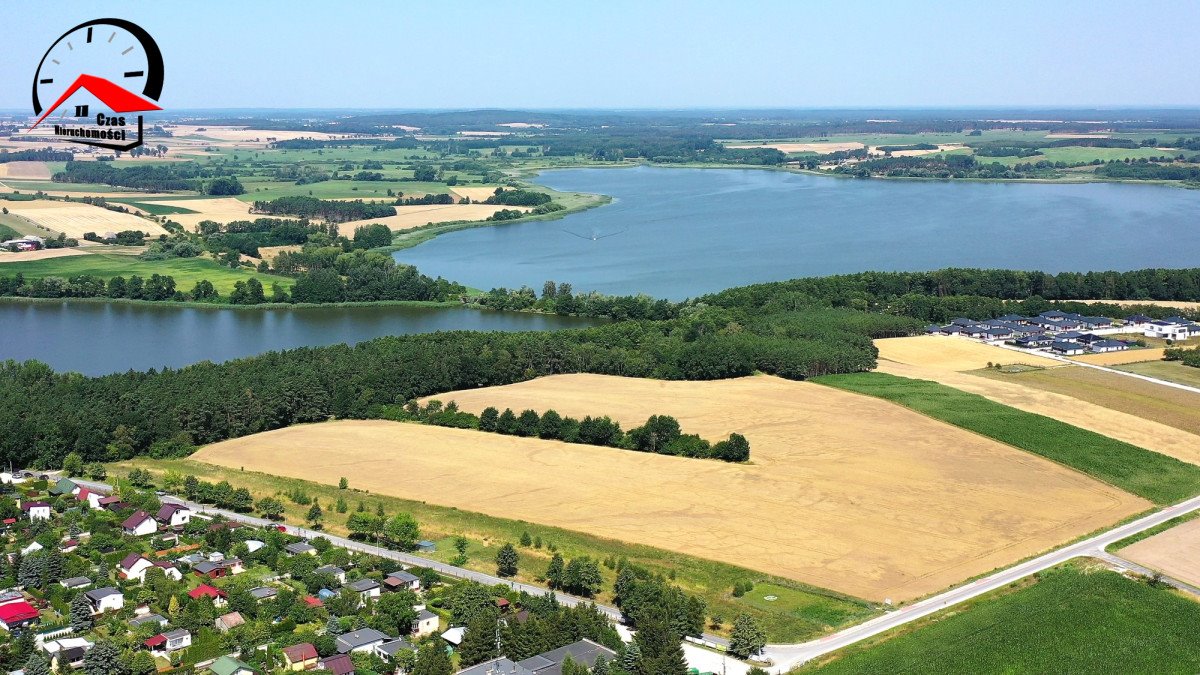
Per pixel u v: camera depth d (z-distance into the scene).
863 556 175.00
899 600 159.38
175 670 138.38
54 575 163.50
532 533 184.12
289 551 175.12
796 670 138.38
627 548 177.75
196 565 168.25
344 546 180.25
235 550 172.62
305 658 139.88
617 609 158.00
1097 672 138.00
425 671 134.12
